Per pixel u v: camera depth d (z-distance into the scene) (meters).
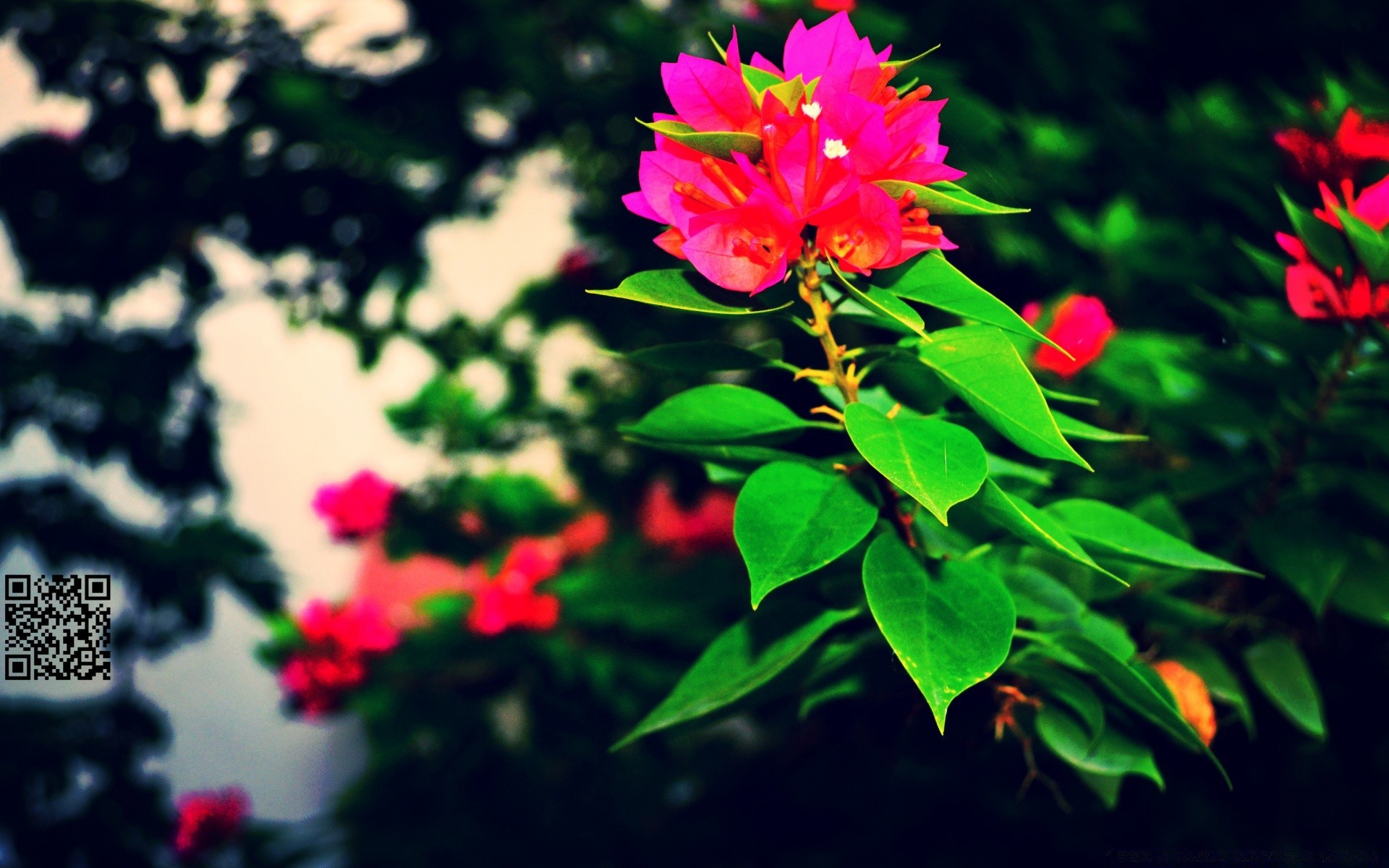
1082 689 0.72
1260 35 1.12
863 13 0.95
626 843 1.45
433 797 1.54
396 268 1.65
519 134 1.63
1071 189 1.03
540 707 1.48
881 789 1.21
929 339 0.64
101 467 1.68
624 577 1.46
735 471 0.74
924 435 0.64
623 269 1.63
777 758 1.42
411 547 1.70
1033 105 1.12
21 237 1.51
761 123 0.64
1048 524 0.66
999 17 1.03
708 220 0.63
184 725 2.67
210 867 1.64
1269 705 0.91
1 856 1.59
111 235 1.51
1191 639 0.82
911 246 0.64
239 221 1.59
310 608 1.54
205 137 1.51
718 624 1.39
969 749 0.86
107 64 1.48
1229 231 1.00
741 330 1.40
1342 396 0.80
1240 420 0.83
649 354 0.68
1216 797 0.97
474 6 1.42
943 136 0.81
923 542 0.73
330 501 1.70
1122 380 0.86
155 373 1.63
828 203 0.63
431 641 1.51
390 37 1.56
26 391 1.63
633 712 1.40
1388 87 0.91
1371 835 0.93
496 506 1.68
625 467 1.76
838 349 0.67
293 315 1.75
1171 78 1.21
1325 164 0.85
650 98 1.42
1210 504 0.87
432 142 1.54
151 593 1.64
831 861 1.18
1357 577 0.81
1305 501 0.83
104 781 1.68
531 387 1.80
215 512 1.80
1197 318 0.98
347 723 2.70
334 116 1.46
